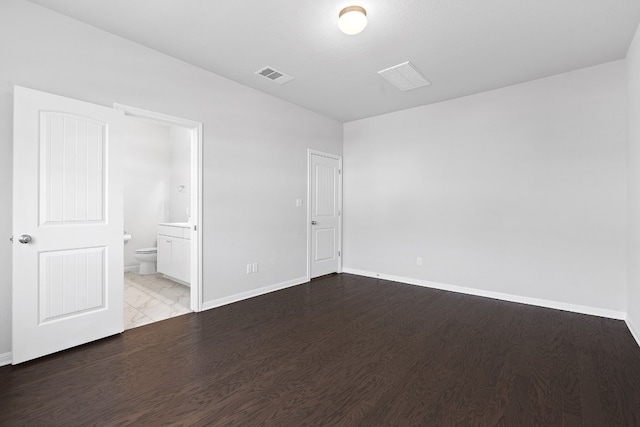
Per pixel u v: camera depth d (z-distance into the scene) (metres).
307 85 3.59
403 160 4.47
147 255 4.79
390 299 3.65
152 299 3.60
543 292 3.38
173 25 2.43
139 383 1.87
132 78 2.67
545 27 2.42
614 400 1.73
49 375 1.94
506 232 3.61
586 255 3.14
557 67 3.12
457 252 3.98
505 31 2.48
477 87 3.62
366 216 4.89
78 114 2.29
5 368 2.02
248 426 1.51
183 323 2.87
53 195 2.18
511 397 1.76
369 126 4.84
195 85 3.11
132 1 2.14
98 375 1.95
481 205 3.79
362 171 4.93
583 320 2.97
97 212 2.41
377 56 2.90
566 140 3.24
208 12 2.27
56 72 2.27
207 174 3.24
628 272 2.86
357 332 2.68
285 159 4.14
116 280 2.53
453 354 2.28
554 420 1.57
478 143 3.80
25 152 2.06
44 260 2.15
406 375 1.99
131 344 2.41
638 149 2.47
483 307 3.36
